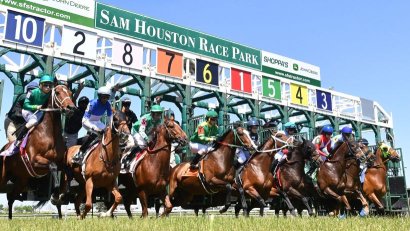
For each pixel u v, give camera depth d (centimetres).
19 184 703
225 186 813
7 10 1189
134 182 783
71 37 1311
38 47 1237
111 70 1402
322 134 1052
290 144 891
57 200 728
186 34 1698
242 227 426
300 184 943
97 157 703
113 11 1490
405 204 1410
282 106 1912
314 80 2248
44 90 688
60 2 1354
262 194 870
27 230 408
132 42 1455
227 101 1702
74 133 815
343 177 984
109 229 410
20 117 752
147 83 1467
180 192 891
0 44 1162
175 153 1057
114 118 698
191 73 1612
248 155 938
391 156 1094
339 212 994
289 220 567
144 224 467
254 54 1966
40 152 669
